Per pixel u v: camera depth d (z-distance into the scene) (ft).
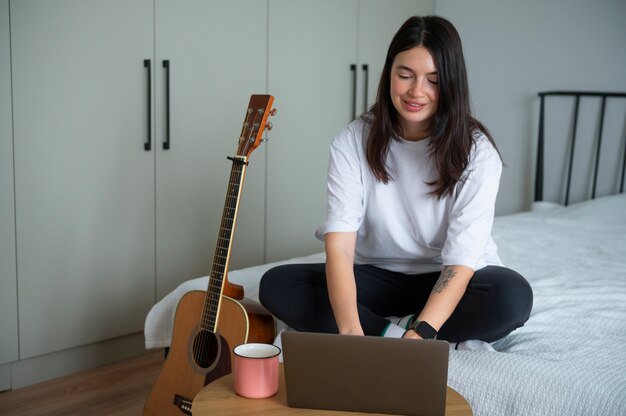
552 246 7.90
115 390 7.20
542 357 4.48
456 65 4.47
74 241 7.52
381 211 5.14
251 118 5.16
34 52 6.93
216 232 9.06
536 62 11.14
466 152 4.68
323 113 10.43
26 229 7.10
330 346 3.34
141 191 8.10
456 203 4.84
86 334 7.77
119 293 8.04
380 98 4.86
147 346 6.04
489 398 4.07
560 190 11.15
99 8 7.42
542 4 10.96
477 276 4.70
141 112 7.97
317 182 10.55
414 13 11.85
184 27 8.30
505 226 9.10
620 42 10.35
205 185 8.83
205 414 3.32
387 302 5.24
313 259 6.95
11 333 7.11
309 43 10.03
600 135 10.63
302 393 3.40
